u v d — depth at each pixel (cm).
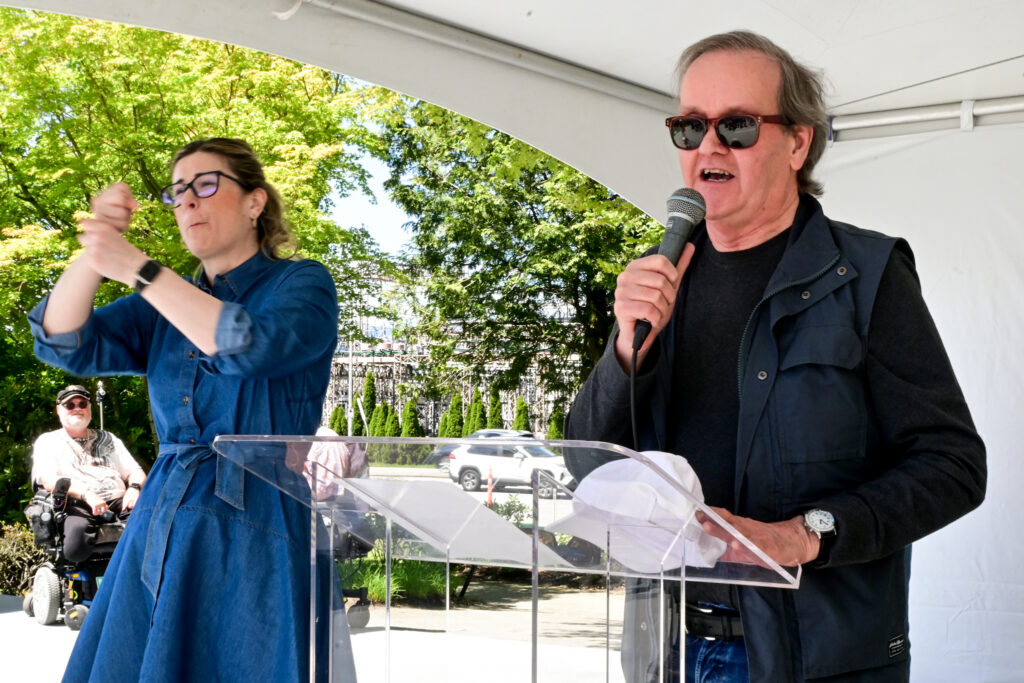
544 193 1636
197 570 195
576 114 376
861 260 171
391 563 146
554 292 1642
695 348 185
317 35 330
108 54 1316
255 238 222
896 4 328
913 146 392
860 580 165
